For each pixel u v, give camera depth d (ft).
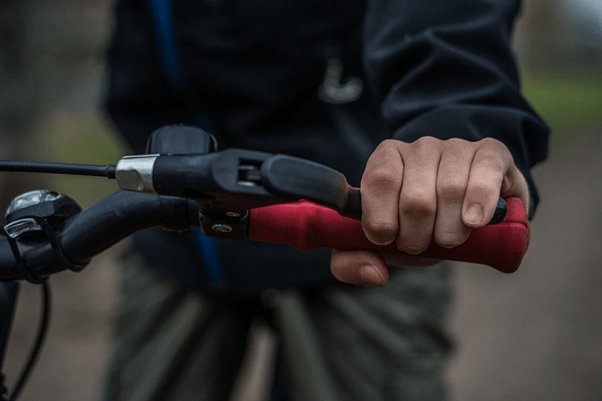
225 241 5.32
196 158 2.40
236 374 5.86
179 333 5.51
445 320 5.51
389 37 3.77
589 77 115.14
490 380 12.02
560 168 38.73
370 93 5.29
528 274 18.62
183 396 5.45
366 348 5.15
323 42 5.21
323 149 5.26
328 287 5.29
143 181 2.48
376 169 2.63
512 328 14.56
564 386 11.94
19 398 9.78
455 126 3.25
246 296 5.34
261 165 2.35
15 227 2.97
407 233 2.62
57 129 26.68
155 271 5.73
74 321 12.39
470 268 18.75
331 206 2.51
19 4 15.53
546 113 60.59
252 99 5.31
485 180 2.56
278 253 5.26
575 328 14.70
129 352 5.62
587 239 23.09
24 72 15.87
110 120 6.28
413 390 5.03
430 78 3.53
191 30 5.32
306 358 5.21
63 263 3.00
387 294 5.24
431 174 2.60
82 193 20.47
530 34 116.78
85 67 22.30
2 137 15.67
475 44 3.54
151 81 5.81
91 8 20.83
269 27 5.16
